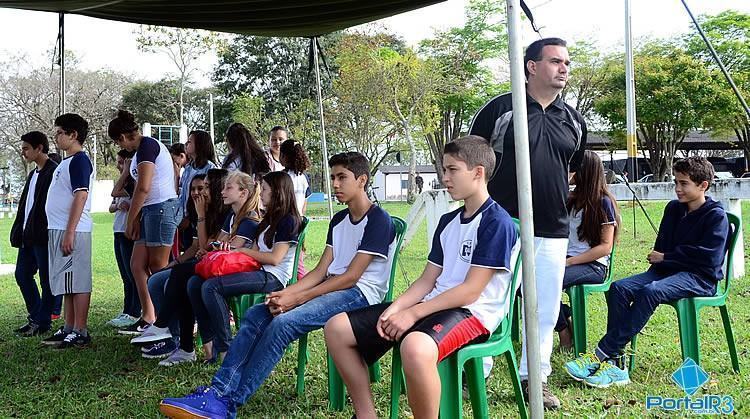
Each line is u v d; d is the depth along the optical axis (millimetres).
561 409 3410
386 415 3449
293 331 3266
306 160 6387
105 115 33531
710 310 5469
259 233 4152
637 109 26047
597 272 4242
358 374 2953
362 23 5277
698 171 3883
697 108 25297
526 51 3514
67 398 3812
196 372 4207
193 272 4332
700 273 3832
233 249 4129
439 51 28375
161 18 5074
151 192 5117
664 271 3965
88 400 3775
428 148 36500
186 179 5574
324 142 6191
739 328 4871
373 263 3504
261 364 3232
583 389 3725
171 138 29922
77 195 4848
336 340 2936
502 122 3482
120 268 5820
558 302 3529
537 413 2525
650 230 12016
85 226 4953
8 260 11617
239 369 3242
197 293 4113
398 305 2871
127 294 5746
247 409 3557
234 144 5402
